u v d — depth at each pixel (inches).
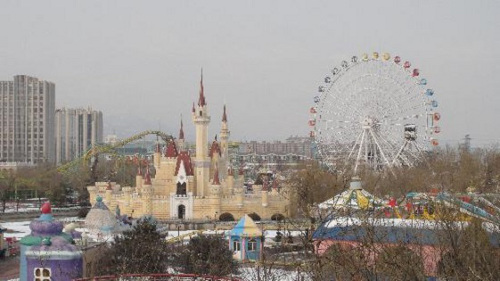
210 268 3528.5
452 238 2185.0
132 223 5492.1
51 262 3410.4
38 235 3518.7
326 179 6318.9
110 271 3341.5
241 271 3924.7
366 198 4222.4
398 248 2203.5
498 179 6712.6
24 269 3472.0
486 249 2186.3
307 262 2578.7
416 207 3880.4
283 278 3088.1
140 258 3415.4
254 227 5206.7
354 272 2182.6
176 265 3890.3
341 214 3331.7
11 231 7362.2
